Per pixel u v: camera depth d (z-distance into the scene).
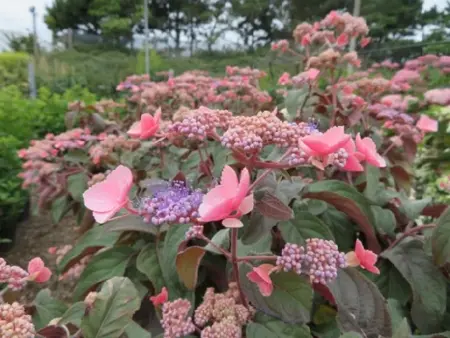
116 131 3.41
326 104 2.13
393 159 2.23
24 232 4.58
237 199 0.74
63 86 13.91
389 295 1.34
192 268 0.94
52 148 3.22
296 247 0.88
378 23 20.31
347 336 0.87
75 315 0.90
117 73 18.42
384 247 1.49
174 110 3.34
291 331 0.94
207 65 19.55
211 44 28.38
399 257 1.31
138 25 32.56
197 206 0.84
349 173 1.65
